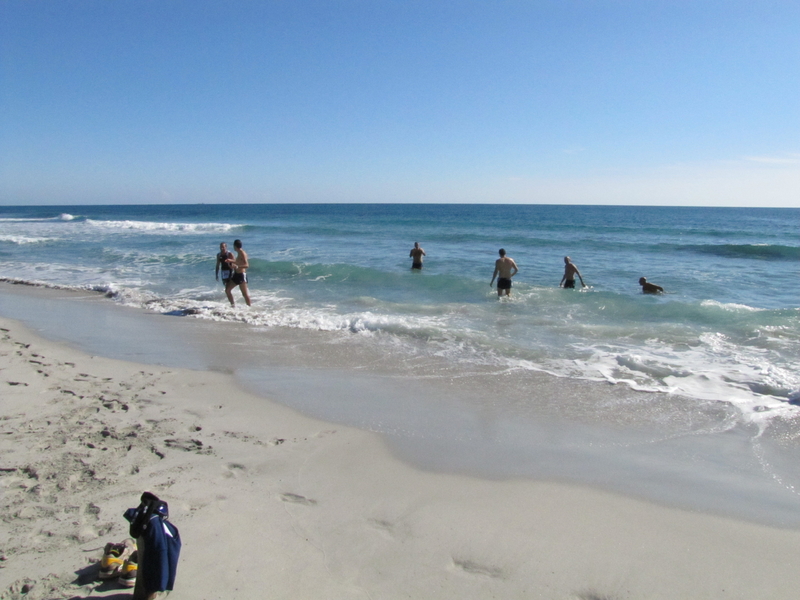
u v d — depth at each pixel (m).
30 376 6.47
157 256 19.44
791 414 5.60
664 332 9.03
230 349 8.14
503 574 3.10
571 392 6.34
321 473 4.28
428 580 3.01
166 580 2.67
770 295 12.76
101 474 4.08
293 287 13.93
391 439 5.00
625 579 3.08
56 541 3.21
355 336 8.93
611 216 76.00
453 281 14.00
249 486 4.02
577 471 4.43
